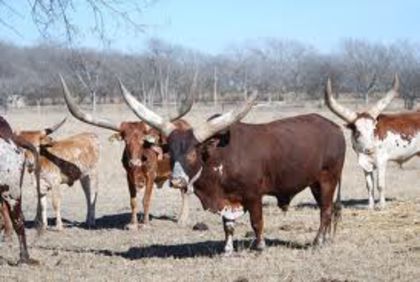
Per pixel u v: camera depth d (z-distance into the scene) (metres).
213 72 72.00
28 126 43.03
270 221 16.38
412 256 12.02
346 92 76.38
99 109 53.84
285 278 10.56
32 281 10.97
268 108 61.16
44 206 16.77
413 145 18.98
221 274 10.91
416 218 16.22
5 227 14.90
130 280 10.73
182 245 13.98
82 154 17.59
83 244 14.62
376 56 77.44
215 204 12.05
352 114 18.72
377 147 18.56
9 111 60.78
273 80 79.62
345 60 79.94
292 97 78.25
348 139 35.44
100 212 20.36
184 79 55.41
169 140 11.75
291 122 12.84
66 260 12.55
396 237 13.93
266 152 12.14
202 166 11.77
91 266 11.98
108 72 45.25
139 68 52.97
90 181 18.05
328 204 13.21
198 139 11.61
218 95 72.25
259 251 12.55
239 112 11.62
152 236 15.30
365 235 14.17
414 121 19.08
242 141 12.00
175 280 10.63
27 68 59.12
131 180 16.48
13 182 12.03
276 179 12.40
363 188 23.91
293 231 14.97
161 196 23.12
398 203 19.09
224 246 13.09
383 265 11.36
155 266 11.72
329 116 47.25
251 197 12.17
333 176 13.22
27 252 12.26
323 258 11.94
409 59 76.50
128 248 13.96
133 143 15.90
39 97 65.69
